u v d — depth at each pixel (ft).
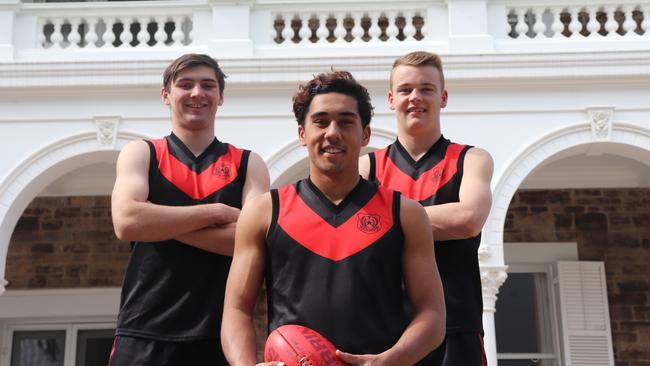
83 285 32.58
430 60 11.66
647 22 28.04
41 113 26.81
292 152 26.37
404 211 9.06
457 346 10.86
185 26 29.84
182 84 11.33
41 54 28.07
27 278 32.58
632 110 26.45
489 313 24.39
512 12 28.40
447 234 10.69
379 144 26.45
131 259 10.94
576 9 28.14
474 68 26.58
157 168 11.10
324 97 8.95
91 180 32.22
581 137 26.35
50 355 32.45
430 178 11.44
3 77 26.76
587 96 26.61
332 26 31.58
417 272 8.91
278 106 26.76
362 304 8.57
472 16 27.61
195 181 11.10
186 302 10.57
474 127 26.40
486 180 11.21
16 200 26.18
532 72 26.50
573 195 32.86
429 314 8.68
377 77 26.68
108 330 32.60
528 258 32.17
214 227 10.50
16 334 32.60
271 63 26.76
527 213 32.71
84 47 28.45
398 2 28.30
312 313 8.53
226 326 8.72
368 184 9.27
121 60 26.84
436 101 11.59
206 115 11.35
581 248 32.40
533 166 26.05
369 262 8.73
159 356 10.45
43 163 26.50
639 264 32.17
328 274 8.67
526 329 32.19
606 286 31.73
